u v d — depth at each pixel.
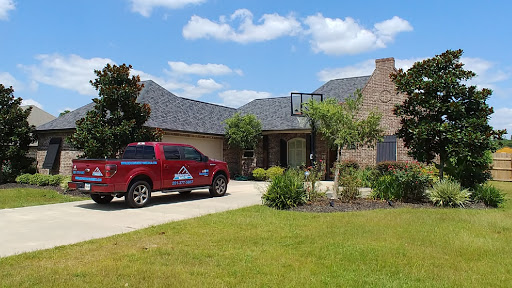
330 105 11.33
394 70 19.86
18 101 17.41
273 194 10.23
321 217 8.62
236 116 20.58
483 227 7.48
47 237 6.88
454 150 10.88
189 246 6.09
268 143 21.66
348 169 12.48
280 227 7.52
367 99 20.00
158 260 5.31
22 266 5.09
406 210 9.57
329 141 12.13
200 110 22.42
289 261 5.25
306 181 11.40
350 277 4.62
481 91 11.08
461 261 5.29
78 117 18.00
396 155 19.20
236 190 15.23
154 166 10.95
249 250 5.83
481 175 12.21
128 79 14.05
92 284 4.38
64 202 11.66
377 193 11.50
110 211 9.91
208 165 12.71
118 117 13.59
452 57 11.28
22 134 16.88
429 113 11.73
